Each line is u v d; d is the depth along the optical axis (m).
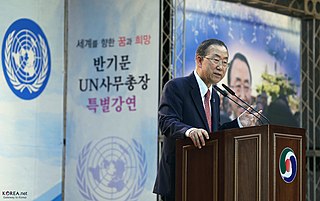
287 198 4.88
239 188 4.87
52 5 8.34
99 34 8.43
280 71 8.87
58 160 8.27
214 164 4.99
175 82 5.53
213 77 5.49
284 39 8.95
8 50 7.84
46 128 8.18
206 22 8.22
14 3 7.94
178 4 8.00
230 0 8.43
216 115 5.60
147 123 8.07
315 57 9.16
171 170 5.46
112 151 8.23
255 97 8.56
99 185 8.26
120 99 8.25
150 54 8.12
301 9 9.13
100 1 8.44
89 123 8.38
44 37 8.23
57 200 8.21
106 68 8.36
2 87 7.77
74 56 8.51
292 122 8.95
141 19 8.20
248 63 8.55
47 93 8.23
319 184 9.06
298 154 4.98
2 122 7.75
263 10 8.75
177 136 5.16
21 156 7.89
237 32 8.49
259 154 4.79
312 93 9.12
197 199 5.11
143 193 8.02
